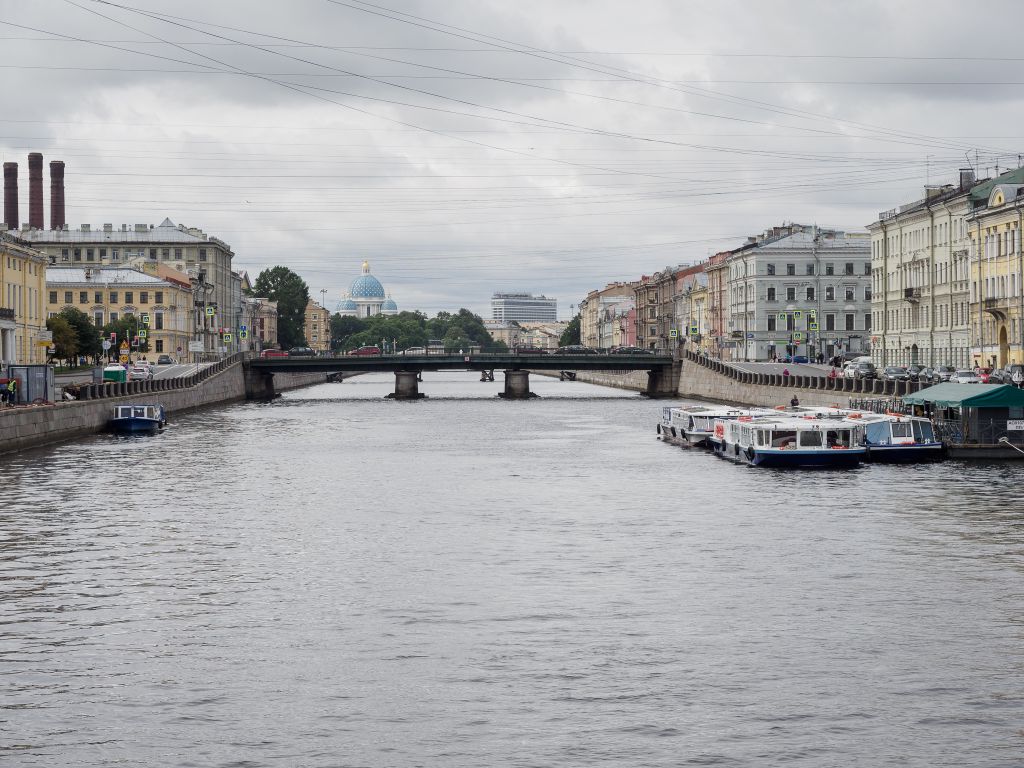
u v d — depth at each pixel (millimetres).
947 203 142250
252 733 27359
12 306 137375
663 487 67000
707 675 31031
